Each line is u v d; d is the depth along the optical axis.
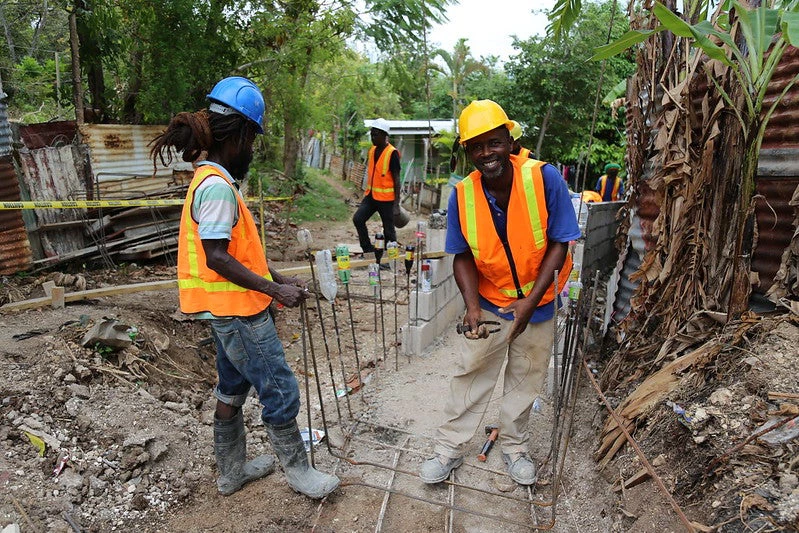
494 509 2.73
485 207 2.55
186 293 2.39
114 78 8.97
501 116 2.34
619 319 3.91
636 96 3.61
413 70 12.41
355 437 3.34
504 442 3.02
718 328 2.77
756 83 2.40
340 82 19.95
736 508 1.90
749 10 2.52
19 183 5.88
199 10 7.85
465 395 2.87
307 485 2.67
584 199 6.31
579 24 9.45
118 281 5.75
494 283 2.74
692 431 2.25
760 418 2.13
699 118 2.91
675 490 2.19
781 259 2.72
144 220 6.80
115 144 7.18
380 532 2.53
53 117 10.52
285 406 2.53
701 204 2.87
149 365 3.58
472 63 13.20
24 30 10.83
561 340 3.76
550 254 2.57
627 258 3.88
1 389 2.88
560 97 11.23
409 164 18.83
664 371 2.79
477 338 2.63
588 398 3.56
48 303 4.32
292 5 9.89
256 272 2.43
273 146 15.27
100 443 2.77
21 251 5.39
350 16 10.09
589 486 2.72
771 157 2.76
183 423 3.12
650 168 3.54
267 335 2.44
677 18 2.15
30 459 2.55
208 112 2.33
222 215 2.20
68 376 3.09
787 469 1.91
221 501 2.68
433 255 4.55
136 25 7.73
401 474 2.99
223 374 2.59
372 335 5.12
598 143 12.86
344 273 3.61
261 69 9.91
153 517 2.51
